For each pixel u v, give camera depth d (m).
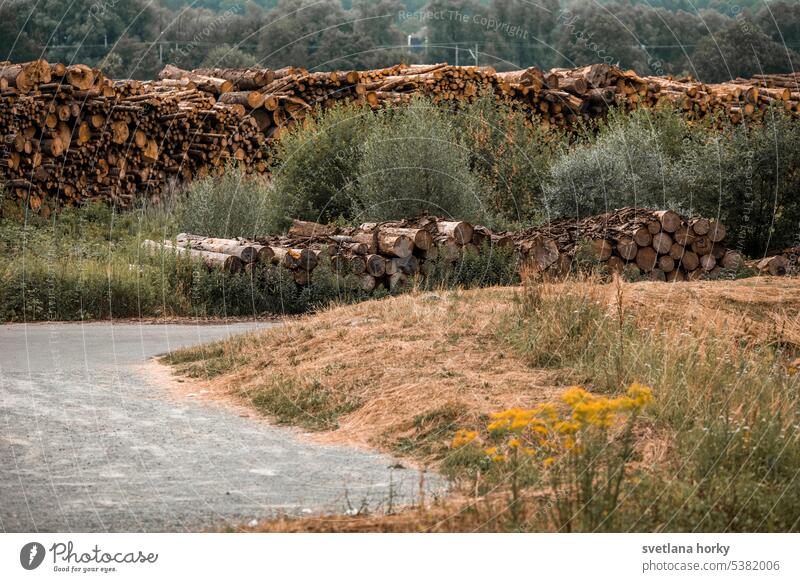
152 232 18.25
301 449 6.33
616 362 7.61
